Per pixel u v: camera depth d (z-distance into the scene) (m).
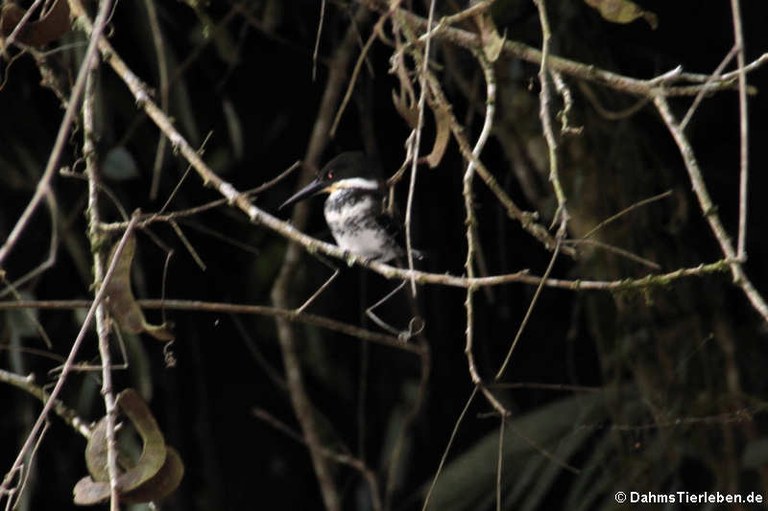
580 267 10.00
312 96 10.45
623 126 9.88
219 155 10.32
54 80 6.64
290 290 10.32
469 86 9.63
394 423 10.97
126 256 5.62
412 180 5.78
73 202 9.66
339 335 10.94
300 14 10.20
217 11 9.98
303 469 10.90
